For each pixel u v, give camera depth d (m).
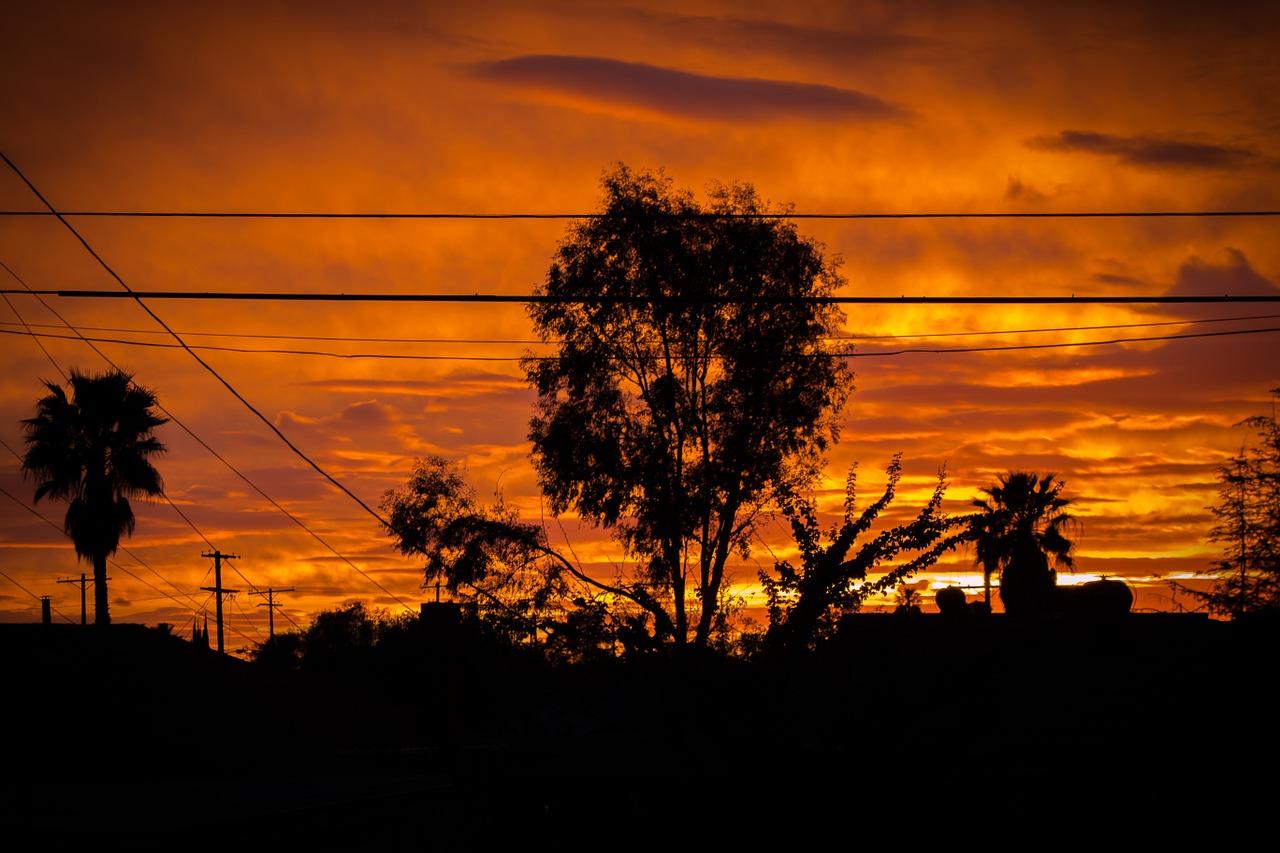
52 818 12.27
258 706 29.80
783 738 14.40
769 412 31.28
